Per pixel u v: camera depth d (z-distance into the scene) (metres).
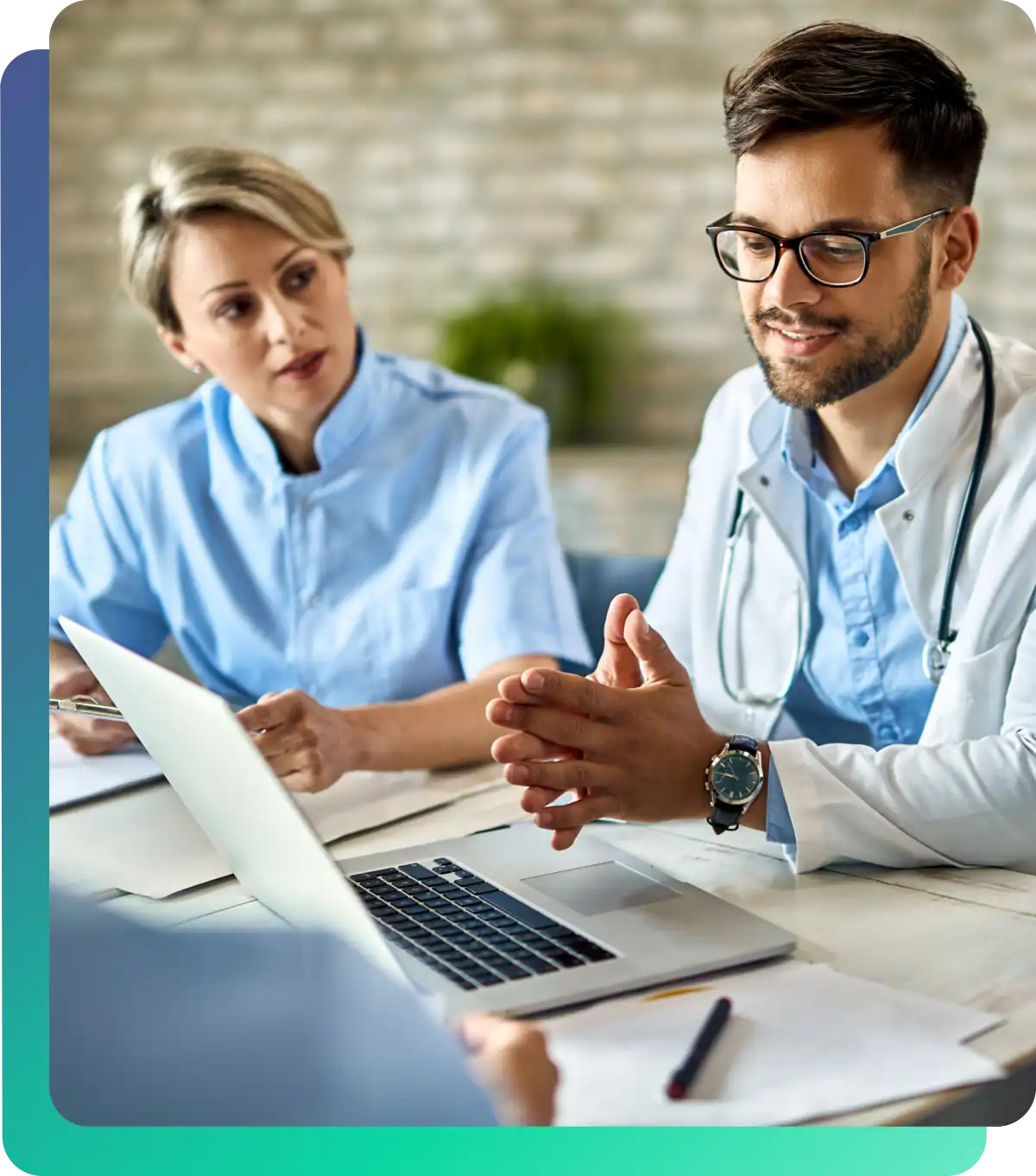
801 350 1.14
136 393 3.68
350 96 3.62
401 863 0.94
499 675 1.40
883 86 1.08
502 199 3.63
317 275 1.49
